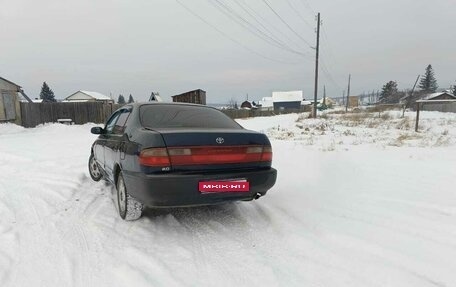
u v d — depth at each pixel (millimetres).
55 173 6172
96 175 5699
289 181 5625
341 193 4797
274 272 2604
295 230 3449
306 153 8812
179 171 3191
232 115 43062
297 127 20656
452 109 38656
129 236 3305
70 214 3932
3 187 5113
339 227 3488
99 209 4160
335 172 6266
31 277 2488
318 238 3252
